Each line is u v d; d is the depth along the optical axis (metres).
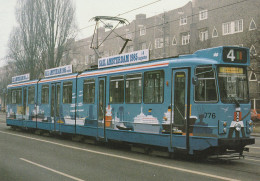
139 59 12.21
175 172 8.54
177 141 10.30
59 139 17.05
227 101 9.58
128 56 12.77
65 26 41.59
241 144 9.54
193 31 42.84
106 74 13.64
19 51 43.38
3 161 10.19
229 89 9.73
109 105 13.32
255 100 36.56
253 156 11.33
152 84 11.34
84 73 15.18
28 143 14.99
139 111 11.78
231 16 38.84
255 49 28.73
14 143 14.93
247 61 10.12
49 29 41.34
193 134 9.90
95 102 14.17
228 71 9.84
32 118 19.91
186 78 10.25
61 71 17.50
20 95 21.77
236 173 8.38
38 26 41.53
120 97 12.75
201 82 9.91
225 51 9.79
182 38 46.34
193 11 44.25
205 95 9.77
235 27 38.38
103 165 9.56
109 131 13.23
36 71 41.94
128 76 12.44
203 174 8.24
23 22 41.91
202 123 9.72
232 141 9.37
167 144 10.62
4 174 8.32
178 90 10.43
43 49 41.28
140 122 11.71
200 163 9.88
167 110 10.68
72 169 8.97
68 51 42.72
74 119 15.62
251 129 9.94
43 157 10.98
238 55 9.97
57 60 41.72
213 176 8.02
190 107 10.04
